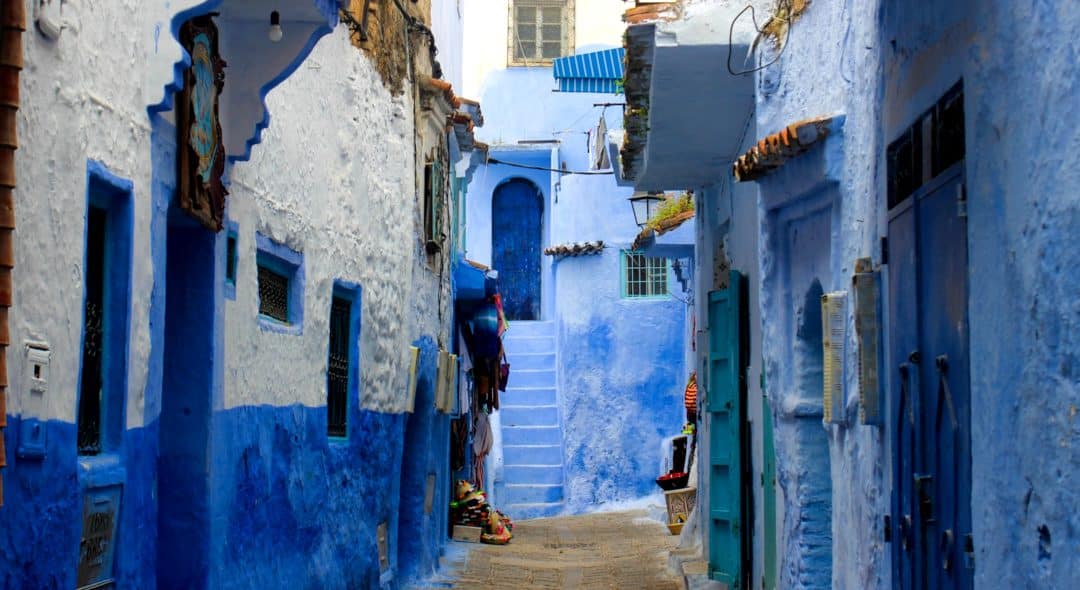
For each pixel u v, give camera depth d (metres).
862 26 6.69
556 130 27.23
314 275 9.78
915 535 5.69
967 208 4.80
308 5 7.44
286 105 8.99
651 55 9.12
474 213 28.12
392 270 12.11
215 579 7.49
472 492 18.16
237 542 7.98
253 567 8.27
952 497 5.11
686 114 10.30
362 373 11.19
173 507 7.34
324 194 10.03
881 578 6.38
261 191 8.49
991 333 4.54
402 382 12.58
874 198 6.49
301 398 9.47
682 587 13.13
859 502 6.89
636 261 24.92
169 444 7.35
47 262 4.98
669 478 18.58
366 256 11.24
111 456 5.72
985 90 4.56
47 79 4.98
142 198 6.03
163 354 7.07
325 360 10.06
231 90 7.68
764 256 8.75
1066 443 3.86
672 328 24.56
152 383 6.26
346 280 10.66
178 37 6.36
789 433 8.36
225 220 7.71
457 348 18.08
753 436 10.84
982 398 4.66
